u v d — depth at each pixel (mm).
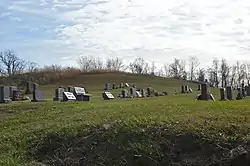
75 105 20344
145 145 10500
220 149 9859
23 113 18250
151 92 50688
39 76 82375
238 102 17453
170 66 154625
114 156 10539
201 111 13641
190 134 10602
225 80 97250
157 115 13117
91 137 11617
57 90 32344
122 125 11766
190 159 9898
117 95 45656
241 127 10719
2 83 72125
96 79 83625
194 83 87125
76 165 10609
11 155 11422
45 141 12039
